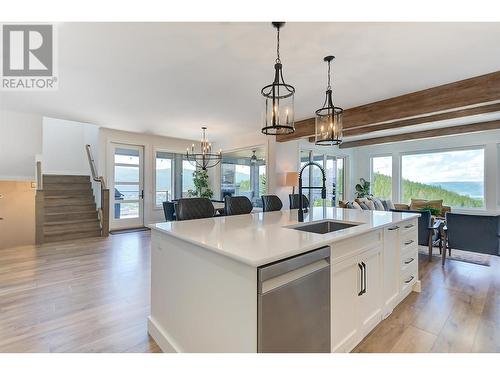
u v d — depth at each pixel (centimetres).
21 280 304
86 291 275
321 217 260
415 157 736
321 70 283
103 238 535
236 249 135
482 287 296
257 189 684
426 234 395
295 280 137
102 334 197
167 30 210
